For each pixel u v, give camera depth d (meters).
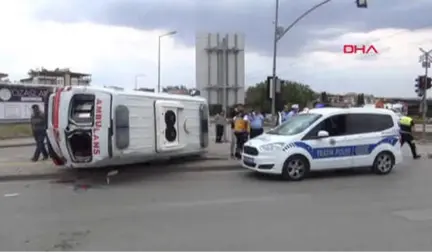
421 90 24.44
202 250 5.60
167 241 6.00
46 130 11.71
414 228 6.67
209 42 18.05
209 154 15.91
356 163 12.08
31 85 30.11
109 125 10.75
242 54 18.38
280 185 10.61
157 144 12.23
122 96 11.04
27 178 11.62
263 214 7.59
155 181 11.23
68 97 10.99
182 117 13.36
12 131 27.52
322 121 11.73
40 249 5.67
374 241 5.98
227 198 9.02
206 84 18.08
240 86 18.34
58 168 12.74
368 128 12.29
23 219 7.28
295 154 11.29
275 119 18.30
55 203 8.57
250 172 12.77
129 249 5.66
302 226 6.78
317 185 10.62
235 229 6.61
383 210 7.91
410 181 11.23
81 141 11.24
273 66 19.00
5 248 5.72
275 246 5.76
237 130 14.81
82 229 6.64
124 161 11.60
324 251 5.55
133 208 8.09
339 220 7.16
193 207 8.16
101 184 10.80
